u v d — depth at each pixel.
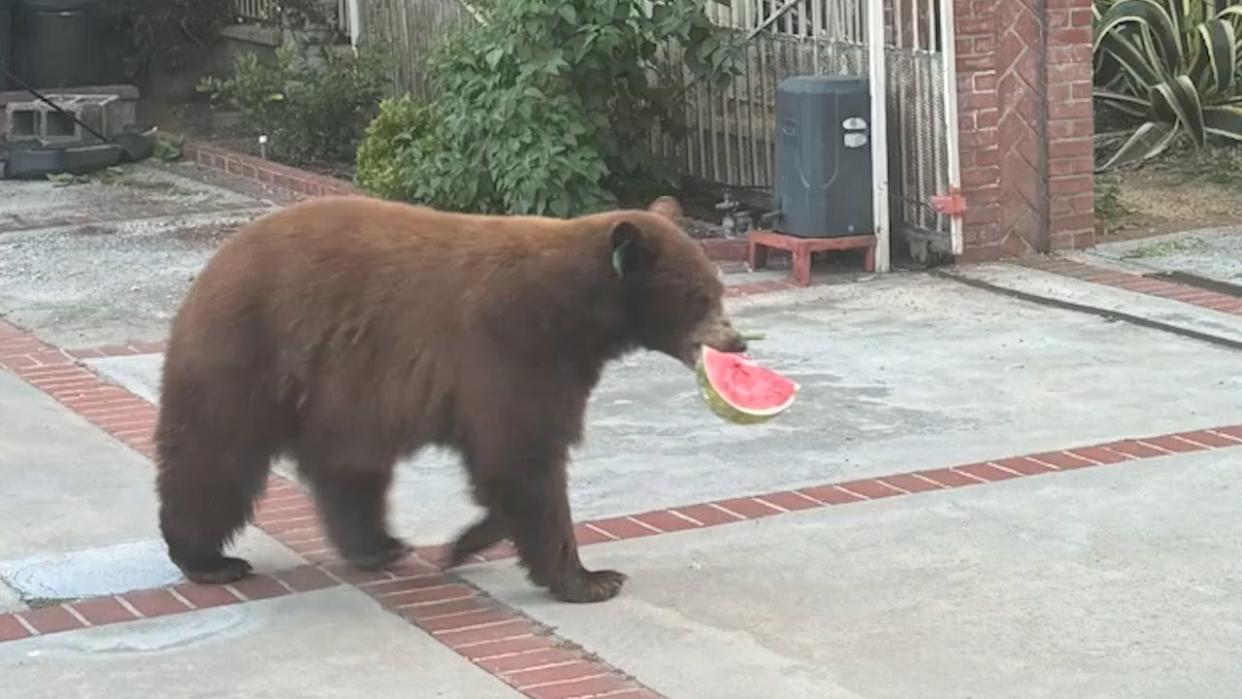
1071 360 8.77
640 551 6.27
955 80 10.48
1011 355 8.89
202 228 12.33
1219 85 13.40
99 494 6.98
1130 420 7.77
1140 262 10.79
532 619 5.65
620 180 11.96
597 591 5.79
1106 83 14.09
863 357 8.91
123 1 16.48
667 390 8.45
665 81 12.16
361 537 6.04
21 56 15.30
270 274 5.64
